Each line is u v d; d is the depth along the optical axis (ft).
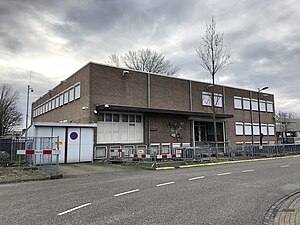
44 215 21.63
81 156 70.18
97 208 23.62
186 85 101.60
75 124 70.03
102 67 80.84
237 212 22.58
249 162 72.95
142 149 68.59
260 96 132.57
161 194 29.50
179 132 94.22
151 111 82.48
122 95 83.61
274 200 27.07
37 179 41.57
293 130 213.05
